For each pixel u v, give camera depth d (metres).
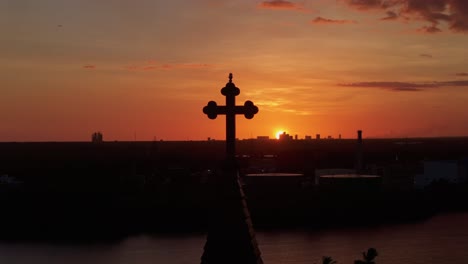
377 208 102.38
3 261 68.81
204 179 121.38
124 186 108.94
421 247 71.81
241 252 9.09
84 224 94.88
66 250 74.75
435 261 63.75
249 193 101.06
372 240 77.88
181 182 118.62
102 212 97.12
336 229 88.00
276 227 89.44
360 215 100.38
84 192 104.56
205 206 100.25
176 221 96.19
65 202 101.75
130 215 98.50
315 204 100.69
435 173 128.75
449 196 112.06
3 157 194.38
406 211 103.69
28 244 79.69
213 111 9.52
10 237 85.50
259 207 97.56
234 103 9.48
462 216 101.50
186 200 102.50
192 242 78.38
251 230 9.45
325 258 10.02
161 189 108.19
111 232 87.94
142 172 138.00
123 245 77.12
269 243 76.19
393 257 65.94
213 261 9.14
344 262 63.78
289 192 103.00
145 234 86.31
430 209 107.88
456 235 81.00
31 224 94.19
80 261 67.75
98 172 138.88
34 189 106.19
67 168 151.00
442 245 73.00
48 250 74.94
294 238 80.00
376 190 108.38
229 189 9.36
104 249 74.75
